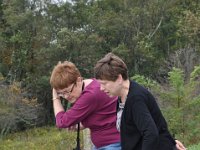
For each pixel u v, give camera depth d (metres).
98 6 54.06
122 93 3.82
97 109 4.32
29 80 47.56
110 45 50.91
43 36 49.78
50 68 48.19
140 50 48.25
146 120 3.63
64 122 4.37
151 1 53.25
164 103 15.04
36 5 51.22
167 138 3.79
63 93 4.36
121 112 3.93
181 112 14.61
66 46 46.28
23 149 35.03
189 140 14.36
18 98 40.25
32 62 49.47
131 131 3.74
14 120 40.03
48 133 40.56
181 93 14.66
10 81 46.97
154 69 48.38
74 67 4.34
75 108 4.30
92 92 4.27
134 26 51.47
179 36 48.22
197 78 17.73
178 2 53.34
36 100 43.41
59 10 49.91
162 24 52.22
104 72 3.76
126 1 54.06
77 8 50.16
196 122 14.52
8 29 51.88
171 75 14.82
